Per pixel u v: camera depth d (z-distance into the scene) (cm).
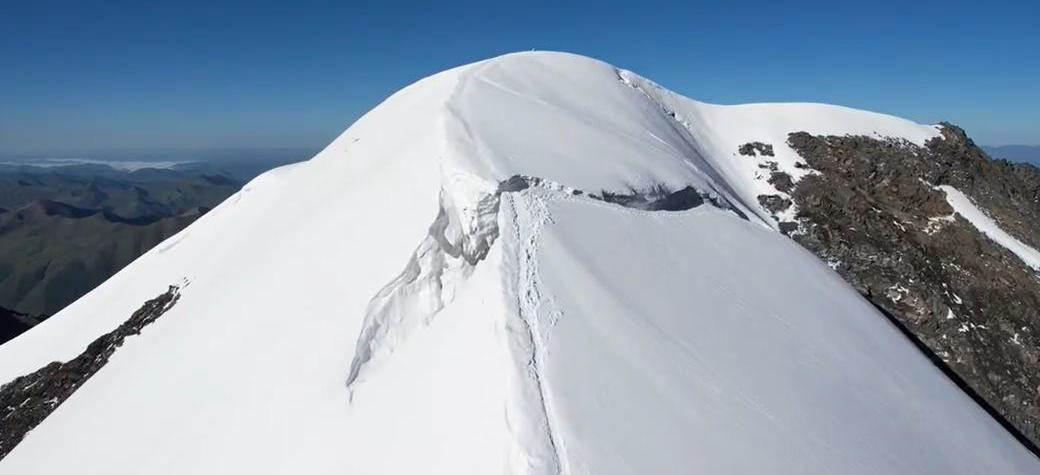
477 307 1662
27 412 2805
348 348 1725
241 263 2908
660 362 1553
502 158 2305
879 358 2056
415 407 1445
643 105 4162
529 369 1372
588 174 2447
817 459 1436
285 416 1658
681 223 2466
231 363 2036
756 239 2617
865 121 4772
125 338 2980
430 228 1973
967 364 3097
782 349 1855
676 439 1316
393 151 3070
